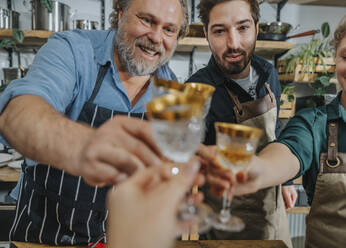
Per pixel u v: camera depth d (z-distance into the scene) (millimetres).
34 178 1277
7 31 2346
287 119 2529
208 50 2949
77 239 1245
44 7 2318
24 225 1262
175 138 550
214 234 1683
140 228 429
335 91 2635
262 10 2938
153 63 1342
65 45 1233
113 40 1383
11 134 739
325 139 1242
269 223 1603
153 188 479
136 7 1235
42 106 786
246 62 1650
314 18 3004
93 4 2779
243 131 658
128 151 590
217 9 1559
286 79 2693
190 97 529
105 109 1296
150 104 536
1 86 2428
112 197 464
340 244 1188
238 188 836
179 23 1316
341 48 1195
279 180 1050
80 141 648
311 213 1276
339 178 1188
